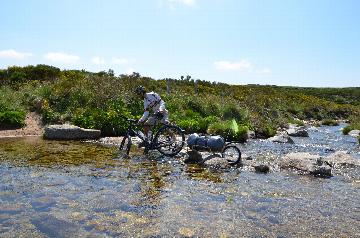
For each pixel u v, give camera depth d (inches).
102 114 677.3
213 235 204.4
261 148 570.3
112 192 283.0
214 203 262.5
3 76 1166.3
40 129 662.5
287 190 305.6
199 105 930.7
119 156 438.0
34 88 888.3
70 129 590.6
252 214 241.8
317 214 245.8
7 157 413.1
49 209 240.1
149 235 201.9
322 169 371.6
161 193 283.9
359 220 236.1
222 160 399.5
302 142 704.4
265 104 1417.3
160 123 463.5
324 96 3287.4
